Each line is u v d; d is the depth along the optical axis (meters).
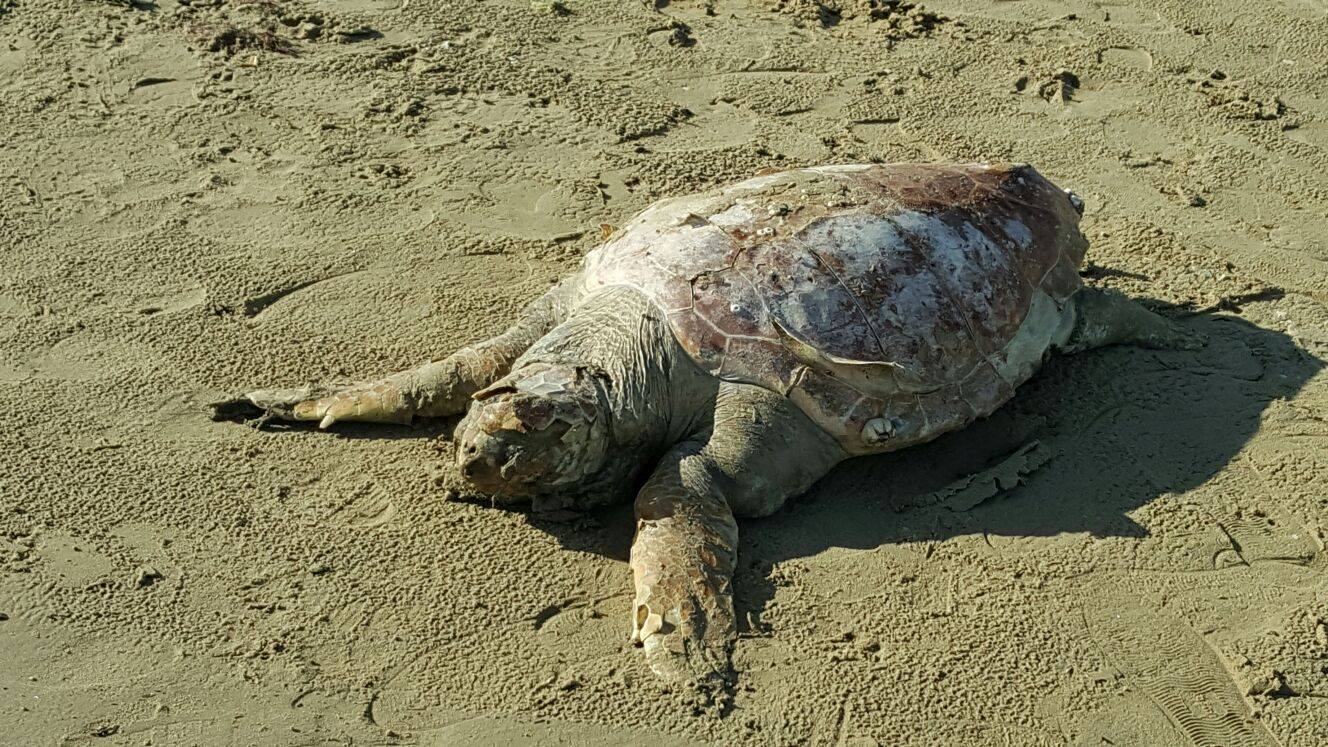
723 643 2.55
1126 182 3.48
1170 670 2.57
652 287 2.75
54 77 3.58
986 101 3.71
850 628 2.60
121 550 2.65
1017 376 2.84
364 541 2.68
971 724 2.50
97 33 3.71
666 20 3.91
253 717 2.46
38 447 2.79
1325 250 3.31
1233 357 3.05
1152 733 2.50
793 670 2.54
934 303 2.77
